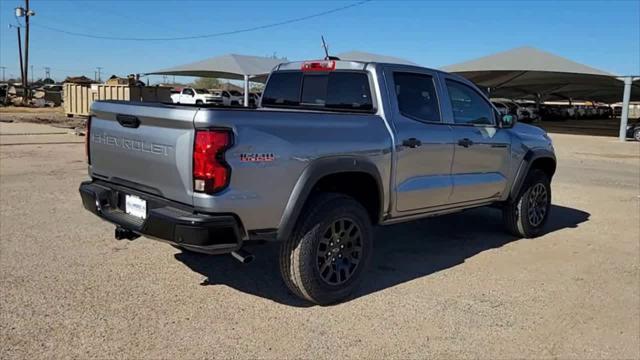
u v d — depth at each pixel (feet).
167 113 12.64
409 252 20.03
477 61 105.91
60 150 47.55
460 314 14.43
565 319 14.38
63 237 19.76
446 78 18.54
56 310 13.57
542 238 22.59
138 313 13.64
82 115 101.30
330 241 14.49
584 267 18.74
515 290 16.31
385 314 14.25
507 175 20.86
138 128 13.62
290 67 19.03
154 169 13.25
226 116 12.34
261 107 19.97
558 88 144.05
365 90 16.53
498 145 20.04
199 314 13.75
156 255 18.13
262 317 13.75
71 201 25.71
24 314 13.28
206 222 12.16
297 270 13.94
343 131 14.60
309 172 13.65
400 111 16.57
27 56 170.30
